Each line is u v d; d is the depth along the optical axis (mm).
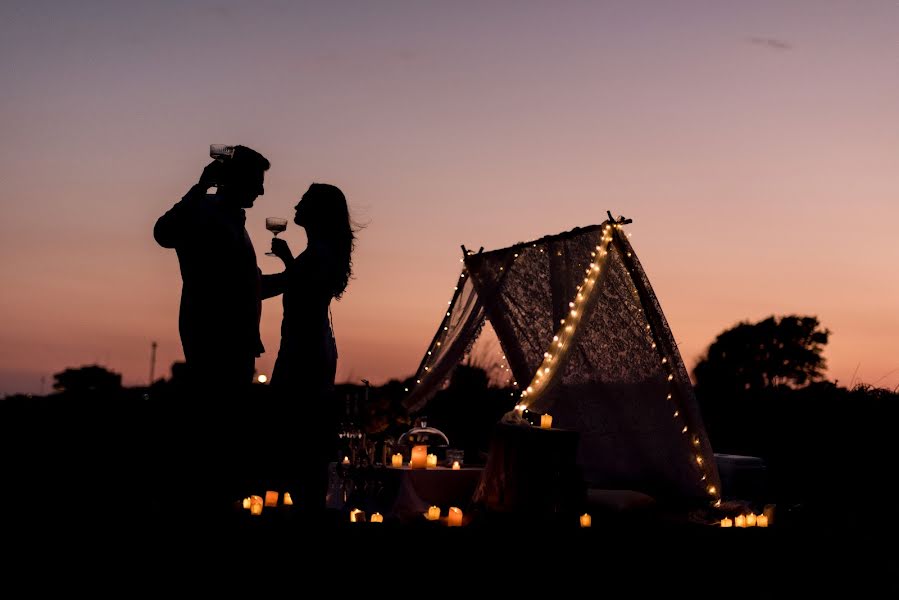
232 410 6031
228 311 6039
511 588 5602
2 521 6004
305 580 5379
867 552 6781
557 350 8023
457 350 9461
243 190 6219
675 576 6086
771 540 6871
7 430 12188
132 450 10195
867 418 11492
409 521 7000
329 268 6879
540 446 7211
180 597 4949
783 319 20656
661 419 8305
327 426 6859
